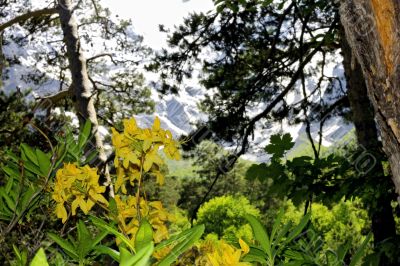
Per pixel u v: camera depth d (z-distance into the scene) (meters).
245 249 1.00
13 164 1.47
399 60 1.04
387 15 1.03
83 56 8.41
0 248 1.28
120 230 1.28
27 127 7.30
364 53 1.11
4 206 1.40
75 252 1.19
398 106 1.06
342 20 1.15
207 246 1.06
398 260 2.53
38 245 1.22
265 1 3.52
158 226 1.28
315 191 2.70
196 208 6.20
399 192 1.12
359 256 1.15
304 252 1.23
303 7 4.34
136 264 0.72
